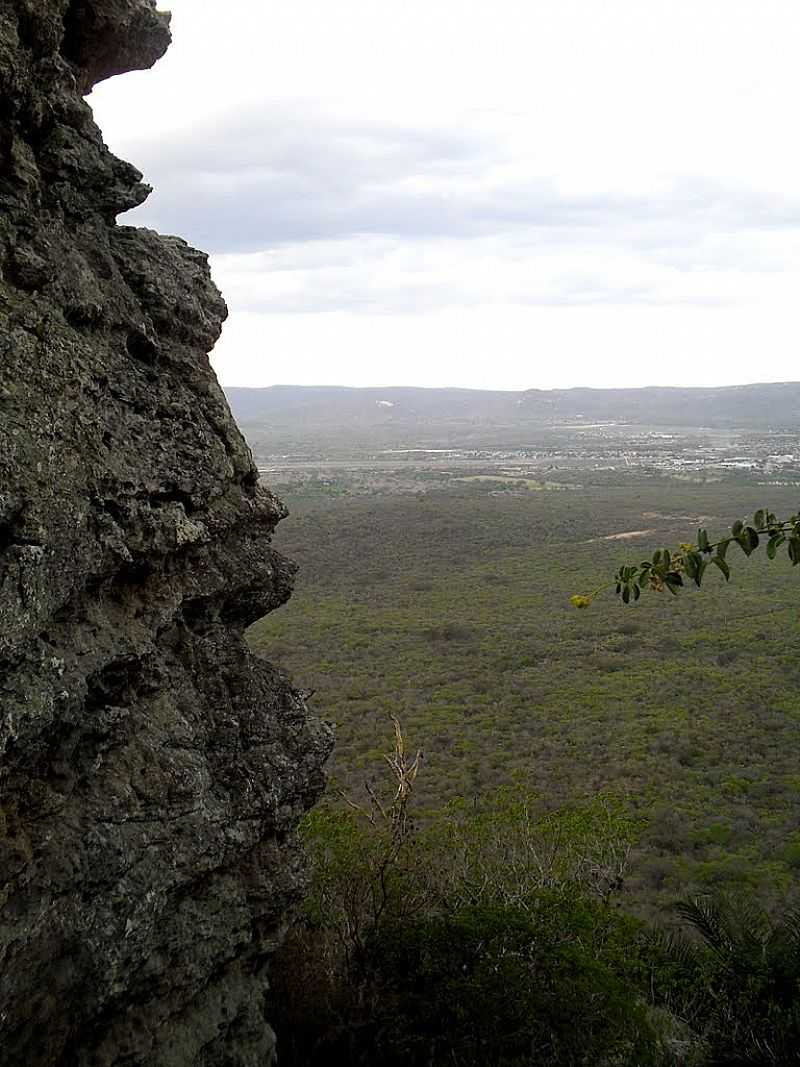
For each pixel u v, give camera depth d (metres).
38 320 5.29
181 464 6.44
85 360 5.60
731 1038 8.42
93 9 6.48
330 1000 7.85
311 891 8.95
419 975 7.89
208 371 7.14
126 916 5.31
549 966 7.70
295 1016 7.66
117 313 6.23
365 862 9.34
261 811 6.62
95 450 5.52
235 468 7.09
